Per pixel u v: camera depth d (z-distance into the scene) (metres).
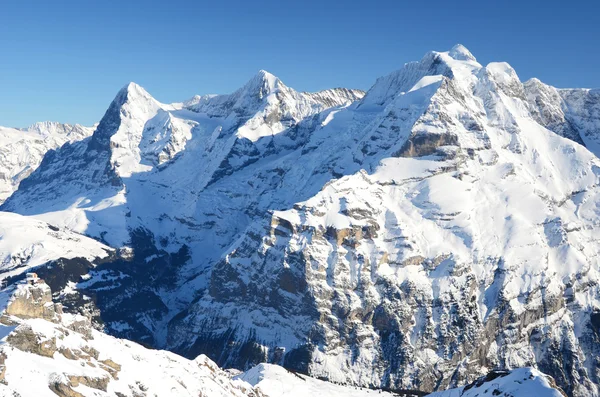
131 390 125.06
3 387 101.50
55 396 106.81
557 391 144.50
